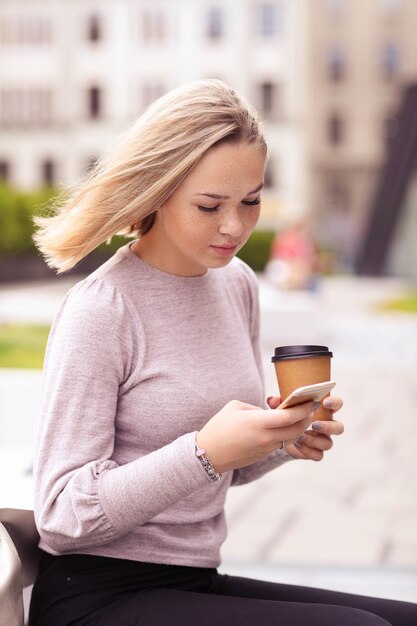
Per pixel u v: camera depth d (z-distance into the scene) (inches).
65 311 74.3
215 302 80.6
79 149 2126.0
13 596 67.9
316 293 626.5
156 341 75.2
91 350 71.4
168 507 69.7
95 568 73.2
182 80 2106.3
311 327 491.2
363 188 2356.1
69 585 73.0
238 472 88.7
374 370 381.1
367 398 321.1
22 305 691.4
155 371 74.3
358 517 189.0
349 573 157.0
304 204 2155.5
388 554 166.4
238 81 2102.6
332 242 2253.9
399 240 1156.5
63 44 2103.8
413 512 192.5
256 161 71.6
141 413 74.4
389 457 240.1
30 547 77.3
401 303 813.2
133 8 2097.7
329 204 2370.8
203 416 75.8
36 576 79.9
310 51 2242.9
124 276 75.9
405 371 379.2
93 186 72.7
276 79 2098.9
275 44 2096.5
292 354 69.9
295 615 69.3
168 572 75.2
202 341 77.9
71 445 69.9
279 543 172.9
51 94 2118.6
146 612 70.8
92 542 69.6
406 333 564.7
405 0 2290.8
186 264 78.3
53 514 69.2
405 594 147.4
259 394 81.7
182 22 2098.9
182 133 70.2
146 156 70.8
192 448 67.4
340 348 483.5
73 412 70.2
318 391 65.6
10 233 970.1
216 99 71.4
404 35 2297.0
